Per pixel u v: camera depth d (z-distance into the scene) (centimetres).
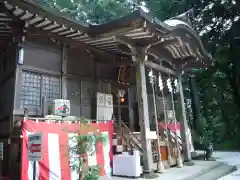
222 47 1925
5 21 653
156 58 931
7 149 663
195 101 1911
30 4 578
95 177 570
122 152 766
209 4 1878
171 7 1914
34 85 734
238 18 1867
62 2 1742
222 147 1977
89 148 623
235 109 1931
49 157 601
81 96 871
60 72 809
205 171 859
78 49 881
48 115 695
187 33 813
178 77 1079
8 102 705
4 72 777
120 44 858
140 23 629
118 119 1016
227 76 1984
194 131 1739
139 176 708
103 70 987
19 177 597
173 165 927
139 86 774
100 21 1912
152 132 767
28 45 727
